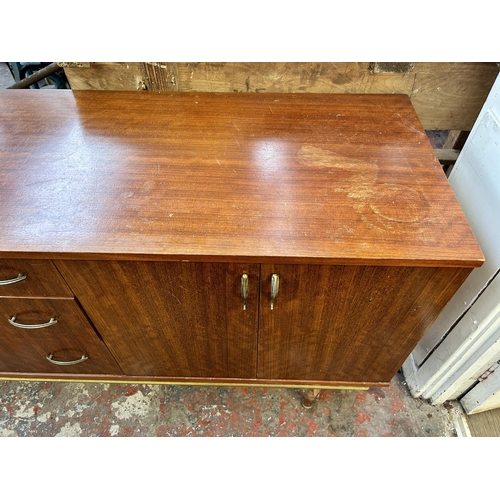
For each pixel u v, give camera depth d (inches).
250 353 35.4
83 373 40.4
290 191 27.6
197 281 27.0
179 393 47.2
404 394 47.4
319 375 38.5
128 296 28.9
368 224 25.5
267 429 44.5
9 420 44.8
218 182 28.3
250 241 24.6
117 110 35.1
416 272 25.3
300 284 26.8
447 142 48.9
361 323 30.7
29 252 24.2
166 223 25.6
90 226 25.4
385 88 39.5
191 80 39.4
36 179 28.5
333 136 32.2
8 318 31.9
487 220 32.9
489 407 44.8
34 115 34.4
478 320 34.8
